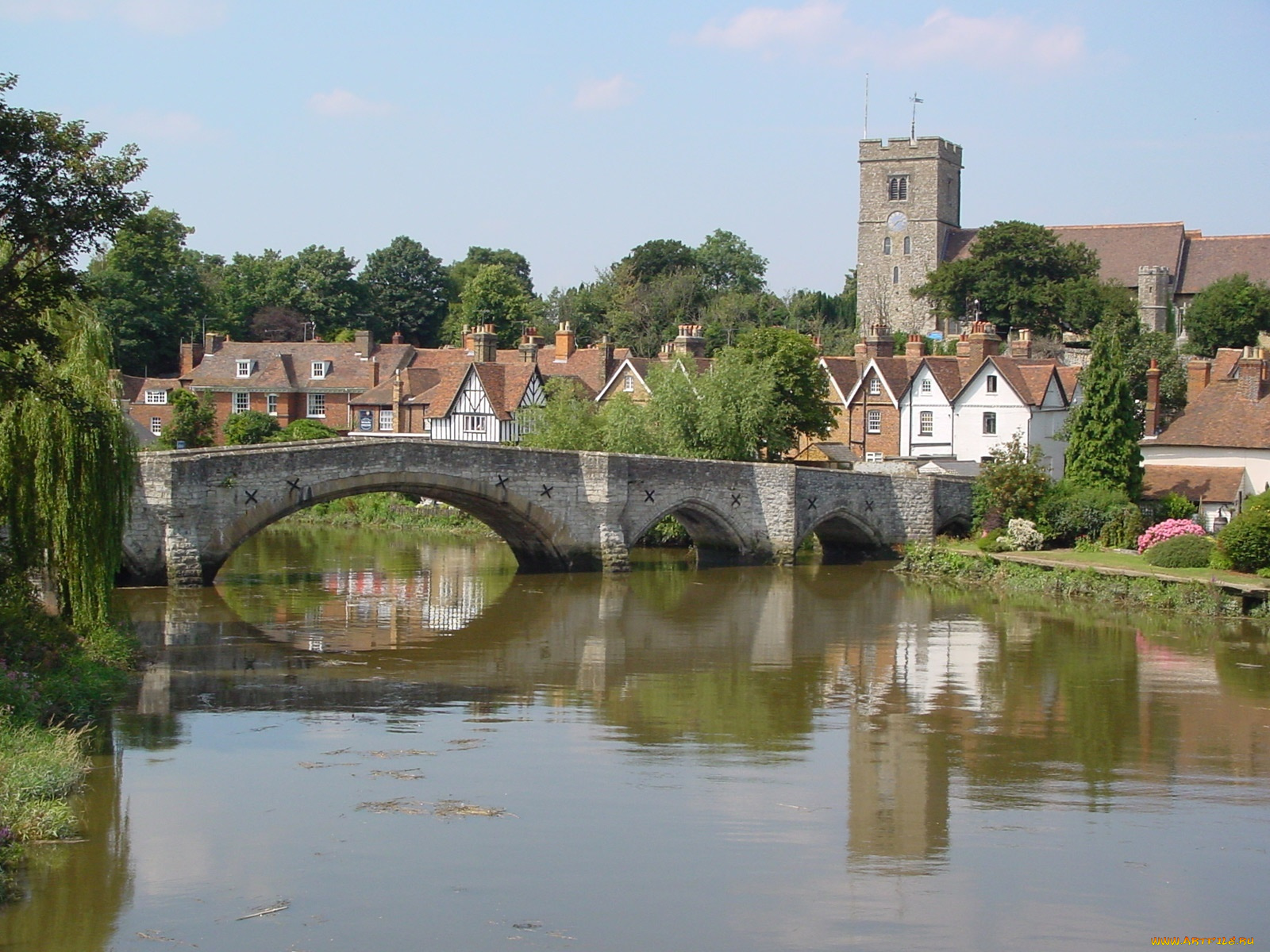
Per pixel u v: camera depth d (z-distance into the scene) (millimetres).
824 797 20562
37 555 27234
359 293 109250
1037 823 19500
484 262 124375
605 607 40625
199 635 33656
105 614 28250
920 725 25891
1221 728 25922
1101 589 43562
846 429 73438
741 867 17250
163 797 19562
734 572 50281
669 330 104625
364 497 69562
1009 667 32094
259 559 51406
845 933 15320
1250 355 62531
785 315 110500
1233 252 106125
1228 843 18750
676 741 23984
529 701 27156
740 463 51438
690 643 34719
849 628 37656
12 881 16297
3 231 22344
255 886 16250
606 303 110062
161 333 93688
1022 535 51344
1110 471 54281
